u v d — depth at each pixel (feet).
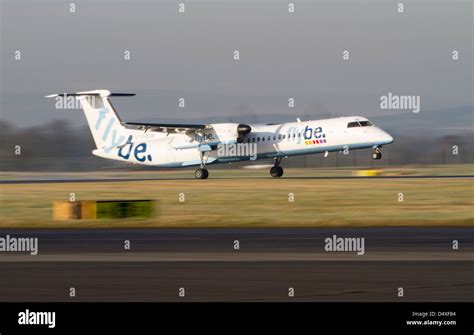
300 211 510.58
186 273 255.09
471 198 583.58
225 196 629.51
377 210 509.76
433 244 335.26
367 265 271.28
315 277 246.06
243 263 278.26
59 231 417.49
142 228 432.25
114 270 262.47
